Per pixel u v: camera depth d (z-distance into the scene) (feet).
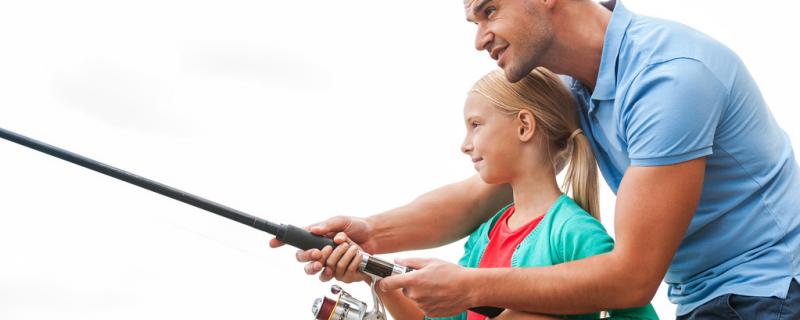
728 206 6.57
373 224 8.00
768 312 6.42
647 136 6.22
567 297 6.39
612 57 6.61
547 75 7.49
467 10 6.93
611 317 6.73
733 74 6.40
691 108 6.14
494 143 7.47
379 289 7.04
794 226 6.58
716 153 6.45
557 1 6.72
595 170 7.47
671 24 6.55
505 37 6.77
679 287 7.04
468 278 6.54
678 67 6.24
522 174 7.49
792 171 6.79
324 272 7.16
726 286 6.59
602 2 7.10
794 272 6.50
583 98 7.43
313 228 7.64
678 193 6.17
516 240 7.39
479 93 7.55
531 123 7.37
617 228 6.34
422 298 6.63
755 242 6.56
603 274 6.29
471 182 8.34
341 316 7.02
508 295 6.51
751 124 6.46
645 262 6.23
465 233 8.35
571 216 7.06
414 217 8.11
